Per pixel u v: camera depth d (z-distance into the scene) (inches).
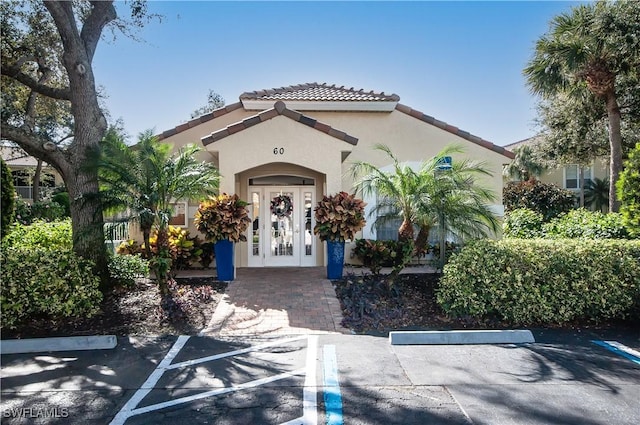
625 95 687.7
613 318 311.6
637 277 304.2
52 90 424.2
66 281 309.9
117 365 229.6
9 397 191.9
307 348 253.8
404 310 323.9
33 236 447.8
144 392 195.9
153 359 238.2
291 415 173.0
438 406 178.9
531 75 607.5
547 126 826.2
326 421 167.9
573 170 1178.6
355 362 230.4
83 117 375.9
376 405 180.4
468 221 349.4
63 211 925.8
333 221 434.0
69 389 199.8
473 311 299.3
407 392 192.7
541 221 685.9
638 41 520.1
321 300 361.7
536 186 1051.9
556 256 303.9
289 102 534.3
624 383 201.0
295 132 461.7
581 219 568.1
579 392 191.5
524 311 295.4
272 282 429.7
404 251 357.4
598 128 759.7
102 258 368.8
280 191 533.3
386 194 371.2
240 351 249.8
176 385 203.0
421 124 561.6
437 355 241.1
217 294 379.6
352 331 288.0
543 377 208.4
